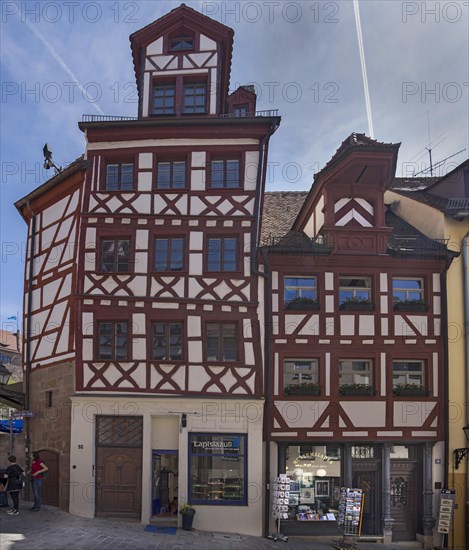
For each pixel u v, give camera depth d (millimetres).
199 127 16047
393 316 15586
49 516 13508
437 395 15375
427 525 14859
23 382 17047
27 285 17609
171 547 11859
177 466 14789
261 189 16062
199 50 17453
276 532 14484
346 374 15508
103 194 15820
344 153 15273
